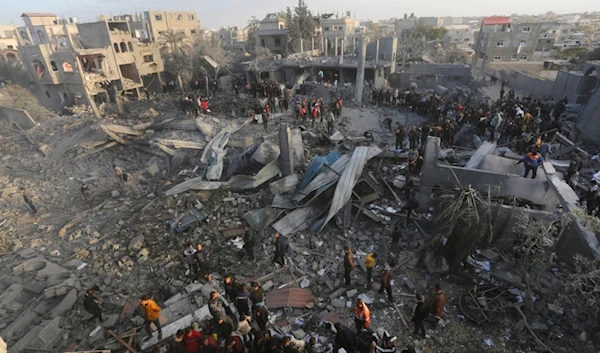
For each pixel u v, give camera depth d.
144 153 21.16
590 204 10.86
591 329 8.57
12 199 17.42
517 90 34.19
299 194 13.96
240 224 13.50
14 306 10.33
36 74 34.97
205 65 42.59
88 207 16.23
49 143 23.08
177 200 15.25
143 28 59.88
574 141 18.66
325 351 8.34
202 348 7.68
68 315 9.91
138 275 11.51
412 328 8.98
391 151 17.69
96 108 28.94
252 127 23.00
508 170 13.65
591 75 24.48
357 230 12.87
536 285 9.72
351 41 58.84
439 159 15.54
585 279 8.28
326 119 22.81
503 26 50.72
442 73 39.56
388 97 29.22
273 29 56.69
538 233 9.08
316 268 11.23
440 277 10.48
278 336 8.15
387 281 9.37
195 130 22.50
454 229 10.04
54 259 12.50
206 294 10.25
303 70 41.97
